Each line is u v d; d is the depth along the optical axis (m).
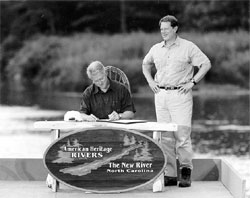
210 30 67.75
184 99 11.69
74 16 74.06
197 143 23.23
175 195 11.06
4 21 76.69
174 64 11.69
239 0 67.12
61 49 67.06
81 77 58.47
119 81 12.50
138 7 71.44
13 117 33.00
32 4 75.38
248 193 13.61
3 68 74.31
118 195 11.02
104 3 72.44
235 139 24.11
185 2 69.75
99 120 11.33
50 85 61.56
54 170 11.07
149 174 11.02
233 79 57.06
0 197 10.93
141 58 59.09
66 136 11.00
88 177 11.05
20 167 12.35
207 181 12.36
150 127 10.89
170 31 11.58
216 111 36.31
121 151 11.00
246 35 62.44
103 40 65.75
